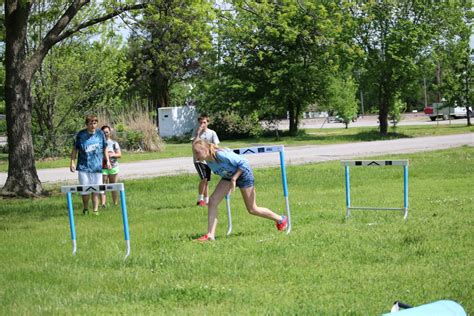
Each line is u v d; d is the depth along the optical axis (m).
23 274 8.12
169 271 7.99
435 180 18.22
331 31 21.89
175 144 45.06
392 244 9.09
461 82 56.62
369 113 103.06
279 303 6.44
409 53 45.88
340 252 8.66
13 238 11.12
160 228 11.45
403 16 46.09
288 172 21.84
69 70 33.94
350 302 6.39
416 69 45.78
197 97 53.28
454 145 34.50
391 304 6.26
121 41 35.47
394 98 50.06
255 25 20.73
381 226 10.60
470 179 18.08
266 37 45.53
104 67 35.09
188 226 11.64
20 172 18.53
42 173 26.48
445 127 55.81
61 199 17.50
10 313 6.38
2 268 8.58
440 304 3.76
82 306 6.60
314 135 51.16
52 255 9.34
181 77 60.44
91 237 10.77
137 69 51.78
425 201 13.65
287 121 82.31
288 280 7.36
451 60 50.00
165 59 21.58
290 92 49.19
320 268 7.85
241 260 8.36
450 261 7.95
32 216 14.09
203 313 6.17
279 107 51.25
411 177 19.30
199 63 56.47
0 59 29.28
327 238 9.65
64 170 27.70
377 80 47.38
